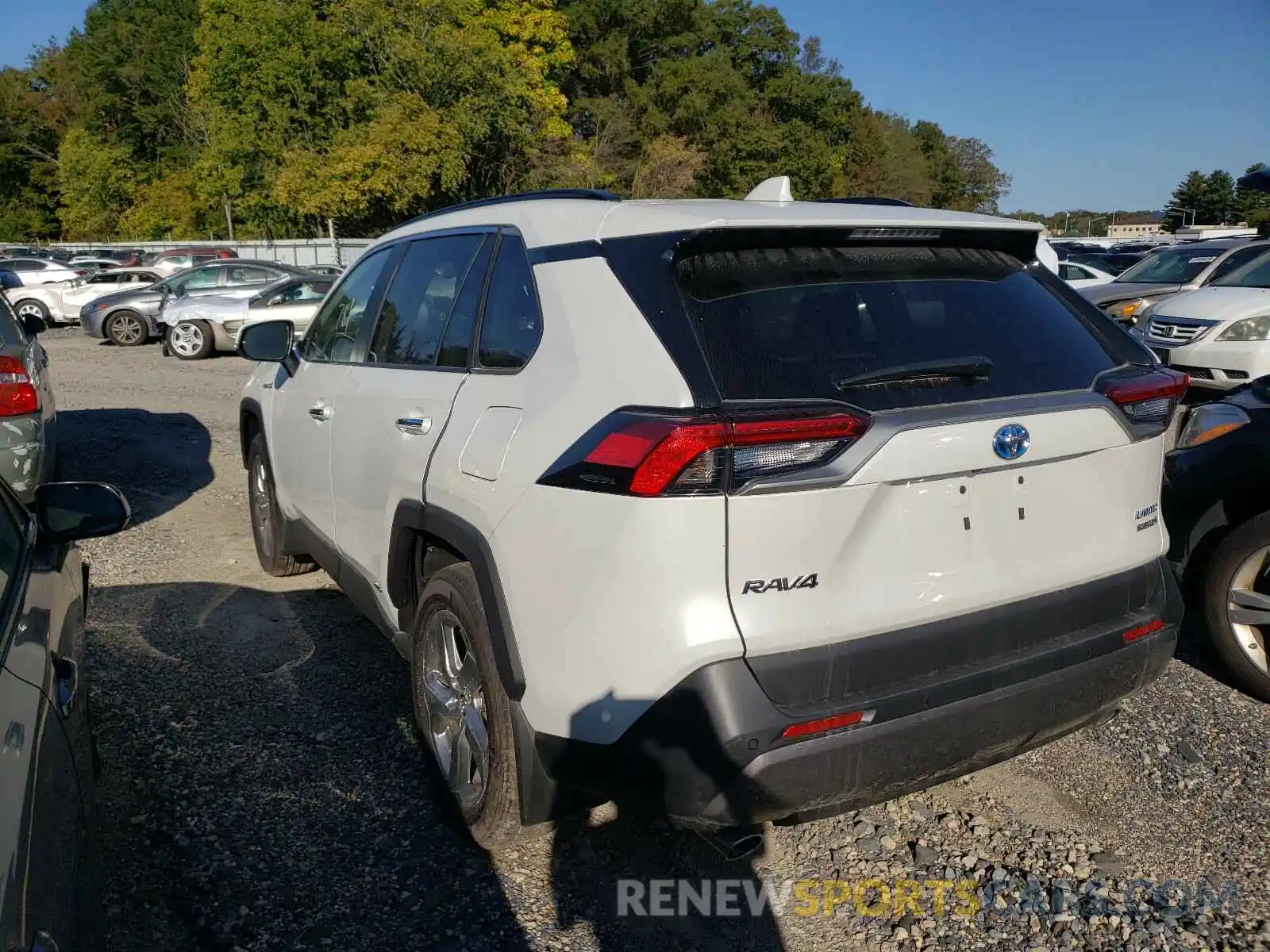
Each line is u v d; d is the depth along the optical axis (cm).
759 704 208
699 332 221
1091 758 337
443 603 284
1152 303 1195
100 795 308
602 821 299
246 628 445
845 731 216
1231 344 917
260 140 3819
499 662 246
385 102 3594
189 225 5516
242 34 3731
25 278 2348
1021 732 242
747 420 204
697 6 5453
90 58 6056
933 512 227
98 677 393
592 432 220
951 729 228
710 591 207
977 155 10219
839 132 6334
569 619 224
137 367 1409
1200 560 400
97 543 572
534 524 232
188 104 5466
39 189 6919
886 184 6919
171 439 888
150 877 270
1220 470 387
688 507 204
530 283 268
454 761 293
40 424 544
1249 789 318
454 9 3819
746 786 210
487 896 266
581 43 5234
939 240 265
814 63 6831
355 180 3353
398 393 318
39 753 169
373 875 273
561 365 241
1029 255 287
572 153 4444
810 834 295
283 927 252
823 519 212
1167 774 327
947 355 239
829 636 216
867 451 213
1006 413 232
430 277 333
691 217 237
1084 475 253
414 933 251
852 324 236
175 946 245
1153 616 266
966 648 233
